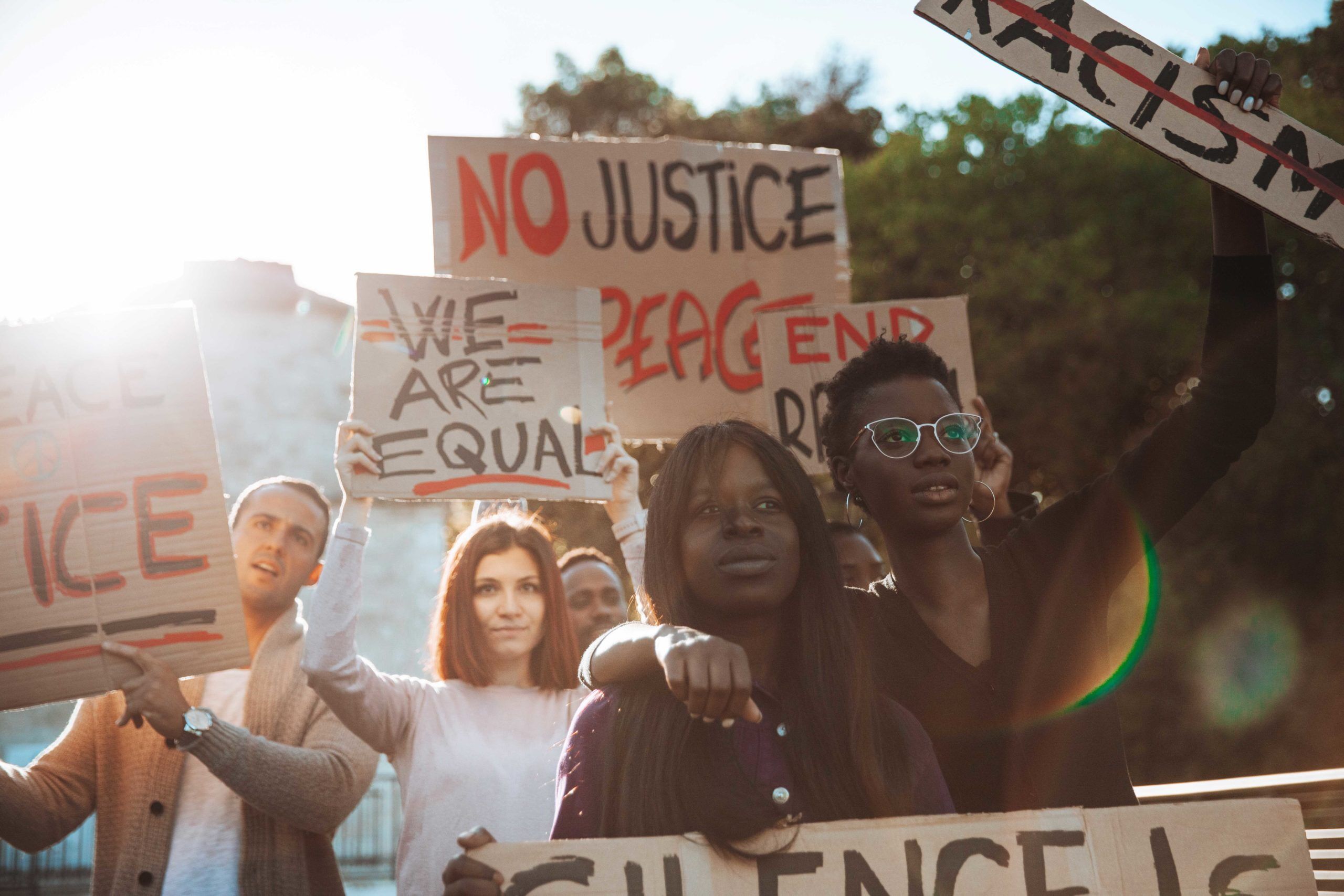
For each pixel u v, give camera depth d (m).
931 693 2.01
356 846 11.62
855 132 21.52
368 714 2.83
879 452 2.08
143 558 2.76
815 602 1.67
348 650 2.81
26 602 2.72
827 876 1.48
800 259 4.58
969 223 15.35
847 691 1.63
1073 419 13.98
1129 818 1.56
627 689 1.60
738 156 4.61
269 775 2.75
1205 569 12.11
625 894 1.45
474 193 4.32
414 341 3.33
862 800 1.58
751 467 1.67
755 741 1.58
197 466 2.82
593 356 3.49
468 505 12.84
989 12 1.90
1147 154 15.20
